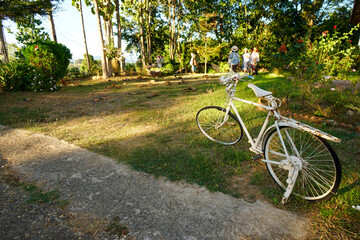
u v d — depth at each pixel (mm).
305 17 24609
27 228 2086
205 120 4305
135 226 2104
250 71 13695
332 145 3543
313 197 2342
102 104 7281
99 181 2844
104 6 15688
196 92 8711
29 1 14414
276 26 25516
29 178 2928
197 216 2219
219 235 1993
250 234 1996
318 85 5117
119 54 15891
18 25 16203
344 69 7414
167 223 2137
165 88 10195
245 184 2730
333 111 4660
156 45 36938
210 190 2604
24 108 6672
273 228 2055
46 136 4371
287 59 10086
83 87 11328
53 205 2404
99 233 2025
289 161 2387
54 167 3195
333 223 2078
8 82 9250
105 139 4199
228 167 3121
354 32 14555
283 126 2504
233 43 22688
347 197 2377
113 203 2434
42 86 9680
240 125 3547
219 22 27844
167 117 5512
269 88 7172
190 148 3730
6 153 3658
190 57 21969
